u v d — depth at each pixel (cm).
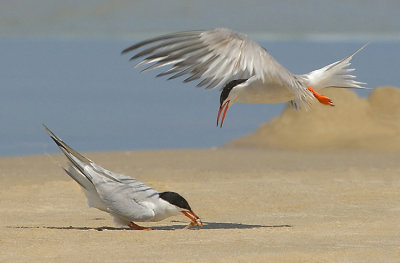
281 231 978
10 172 1530
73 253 857
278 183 1383
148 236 946
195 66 895
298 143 1936
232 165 1644
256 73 909
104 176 1011
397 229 991
